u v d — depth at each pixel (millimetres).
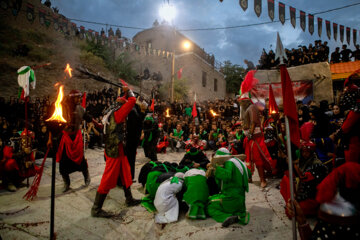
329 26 6922
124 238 2758
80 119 3965
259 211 3322
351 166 1717
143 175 4207
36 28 23984
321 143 3623
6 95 15844
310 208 2852
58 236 2729
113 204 3662
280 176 4887
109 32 14672
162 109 14523
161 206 3152
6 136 4816
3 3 6172
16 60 19844
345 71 12344
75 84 20031
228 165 3131
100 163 6301
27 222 3004
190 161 4250
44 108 11094
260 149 4176
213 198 3305
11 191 4086
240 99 4617
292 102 2123
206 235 2740
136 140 4680
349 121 2477
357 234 1634
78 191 4137
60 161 3961
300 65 11531
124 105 3260
